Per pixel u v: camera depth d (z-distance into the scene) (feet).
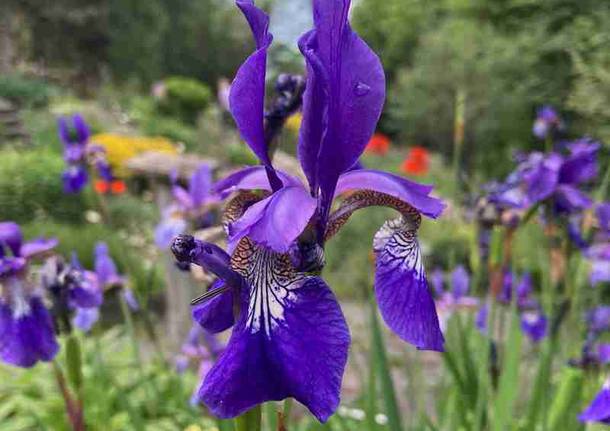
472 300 14.76
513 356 10.27
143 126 81.56
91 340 20.79
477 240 14.62
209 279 9.41
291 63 15.65
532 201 11.57
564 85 64.95
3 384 17.57
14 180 46.91
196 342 16.79
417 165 51.26
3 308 9.36
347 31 5.79
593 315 14.35
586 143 12.78
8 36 108.27
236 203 6.41
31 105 84.02
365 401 10.96
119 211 46.73
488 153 71.31
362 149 5.89
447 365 11.10
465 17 85.61
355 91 5.81
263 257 5.48
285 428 5.98
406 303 5.97
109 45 116.16
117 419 15.79
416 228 6.23
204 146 58.70
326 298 5.19
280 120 8.44
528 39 68.59
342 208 6.23
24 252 9.86
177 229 17.53
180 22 126.41
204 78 130.52
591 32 50.57
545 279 14.35
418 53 80.89
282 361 4.95
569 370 10.64
